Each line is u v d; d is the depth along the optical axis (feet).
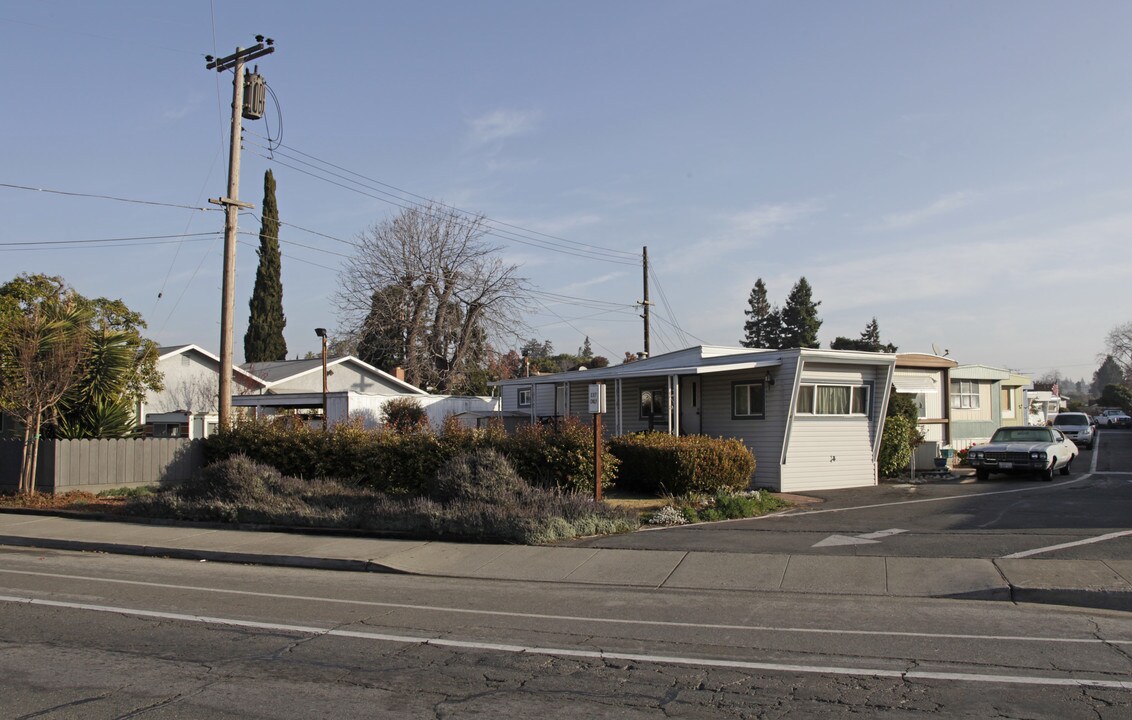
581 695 20.31
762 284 264.72
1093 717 18.57
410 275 162.71
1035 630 26.84
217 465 58.29
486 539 44.98
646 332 126.52
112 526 51.93
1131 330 311.06
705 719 18.63
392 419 108.58
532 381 94.07
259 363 150.30
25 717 18.66
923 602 31.40
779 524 49.37
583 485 59.57
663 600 32.30
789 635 26.37
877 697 20.03
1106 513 50.31
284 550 43.09
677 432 71.72
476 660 23.41
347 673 22.15
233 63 69.15
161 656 23.79
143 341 88.79
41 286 92.38
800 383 69.62
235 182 69.97
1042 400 180.04
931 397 98.32
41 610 30.01
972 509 54.03
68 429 69.77
